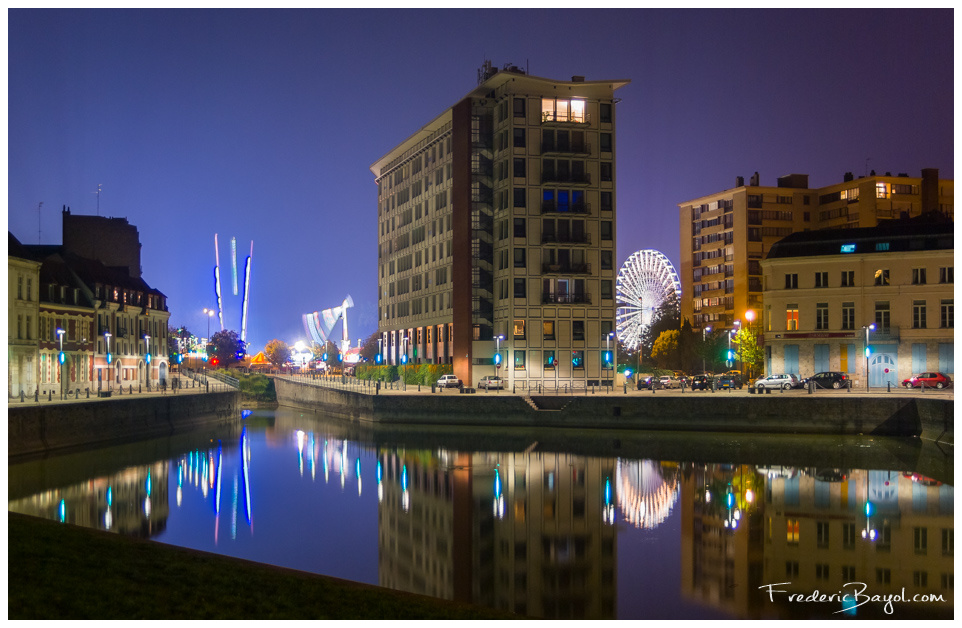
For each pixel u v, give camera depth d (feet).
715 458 190.39
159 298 412.36
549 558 110.93
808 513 132.57
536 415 254.68
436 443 229.45
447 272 373.20
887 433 215.72
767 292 303.27
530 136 328.49
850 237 294.46
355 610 71.56
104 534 89.71
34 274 263.29
